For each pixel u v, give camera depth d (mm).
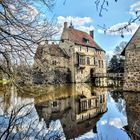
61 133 9219
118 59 57250
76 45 47594
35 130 7824
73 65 47062
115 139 9359
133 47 26609
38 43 6020
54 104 19109
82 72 48844
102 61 57031
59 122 12344
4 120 8062
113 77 41094
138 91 25938
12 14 5809
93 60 52719
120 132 10289
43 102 18938
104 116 14594
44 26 6051
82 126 12023
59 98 22984
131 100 20250
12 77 6965
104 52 58469
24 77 7508
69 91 29781
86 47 50594
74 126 11906
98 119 13836
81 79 48438
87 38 53344
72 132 10633
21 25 5824
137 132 8367
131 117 13281
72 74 47125
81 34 52344
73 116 14766
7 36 5879
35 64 7035
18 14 5867
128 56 27281
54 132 8469
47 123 10547
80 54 47438
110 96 24656
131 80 26859
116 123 12328
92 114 15469
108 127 11484
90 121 13336
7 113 9477
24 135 6887
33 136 7129
